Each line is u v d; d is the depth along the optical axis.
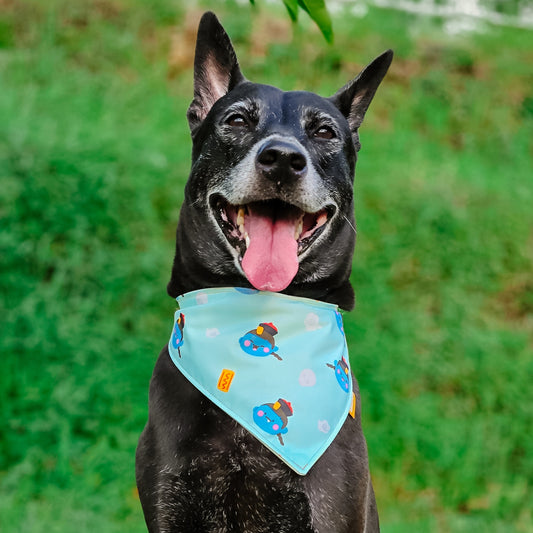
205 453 2.70
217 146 2.94
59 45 8.99
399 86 10.34
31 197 6.26
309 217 2.95
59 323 5.79
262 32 9.89
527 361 6.80
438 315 7.23
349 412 2.80
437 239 7.63
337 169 2.99
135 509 5.12
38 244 6.16
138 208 6.55
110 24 9.41
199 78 3.23
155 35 9.52
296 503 2.67
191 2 9.98
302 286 3.03
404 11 11.29
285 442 2.67
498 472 6.19
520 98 10.65
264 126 2.91
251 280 2.71
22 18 9.05
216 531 2.75
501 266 7.74
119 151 6.86
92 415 5.50
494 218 7.93
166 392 2.81
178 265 3.13
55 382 5.57
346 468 2.70
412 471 6.06
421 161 8.96
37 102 7.83
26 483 5.08
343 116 3.14
